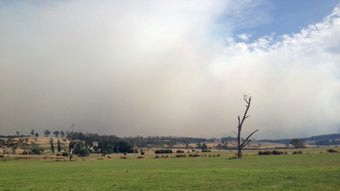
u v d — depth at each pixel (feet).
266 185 132.57
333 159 289.53
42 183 159.22
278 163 263.08
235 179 154.61
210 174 182.19
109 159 462.60
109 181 159.84
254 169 209.26
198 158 416.05
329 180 138.92
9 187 146.51
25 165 332.60
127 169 241.76
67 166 300.81
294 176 156.76
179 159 398.42
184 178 164.66
